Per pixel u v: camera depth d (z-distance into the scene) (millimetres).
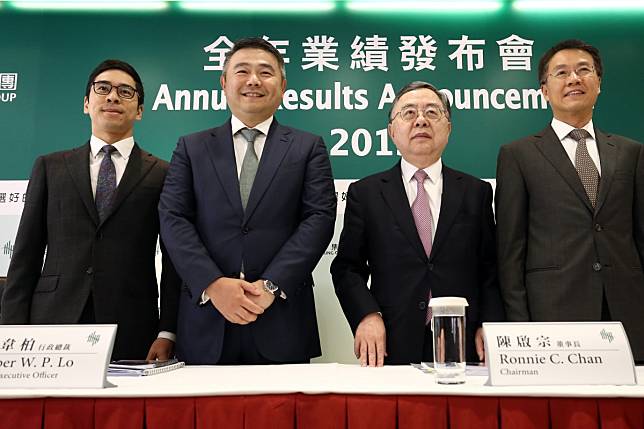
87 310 1978
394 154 2752
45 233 2107
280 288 1706
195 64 2811
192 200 1954
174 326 2025
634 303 1823
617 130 2740
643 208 1923
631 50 2793
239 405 1037
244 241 1830
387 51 2822
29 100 2758
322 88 2799
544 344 1140
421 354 1866
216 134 2029
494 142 2758
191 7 2840
